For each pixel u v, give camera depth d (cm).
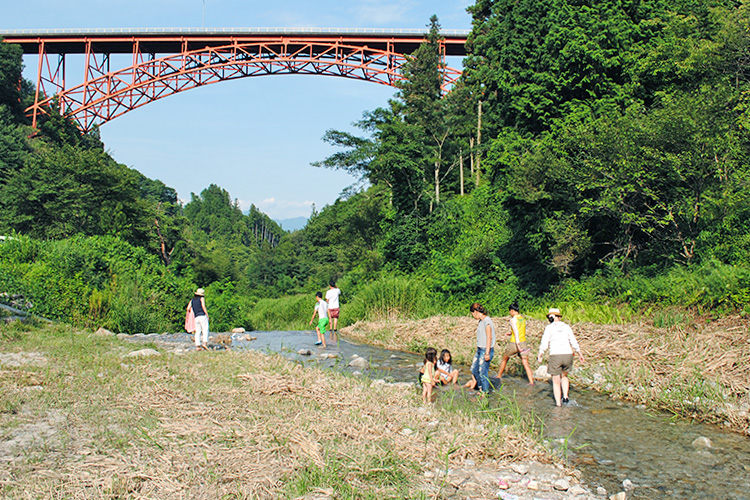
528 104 1925
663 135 1403
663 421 686
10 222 3519
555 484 463
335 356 1223
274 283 6956
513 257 2269
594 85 1773
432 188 3697
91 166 3691
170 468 448
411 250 2872
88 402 645
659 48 1659
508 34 2438
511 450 545
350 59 6338
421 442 550
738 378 784
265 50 6425
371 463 475
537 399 805
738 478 500
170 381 768
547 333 782
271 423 574
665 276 1406
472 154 4256
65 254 1945
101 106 6238
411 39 6012
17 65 6128
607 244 1825
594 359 994
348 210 4134
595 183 1529
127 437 520
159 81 6112
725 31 1614
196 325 1167
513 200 1917
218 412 620
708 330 1037
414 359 1191
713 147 1331
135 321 1667
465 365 1120
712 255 1357
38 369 809
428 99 3875
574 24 1825
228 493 407
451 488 454
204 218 17250
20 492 396
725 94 1391
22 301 1568
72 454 480
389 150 3016
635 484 486
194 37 6184
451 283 2122
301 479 433
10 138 5150
